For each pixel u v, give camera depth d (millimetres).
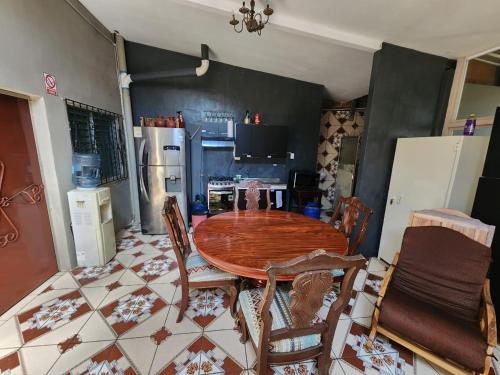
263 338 1060
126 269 2441
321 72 3480
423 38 2236
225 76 3805
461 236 1515
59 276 2273
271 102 3990
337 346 1600
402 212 2508
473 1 1624
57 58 2195
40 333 1613
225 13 2141
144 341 1581
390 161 2732
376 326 1565
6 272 1806
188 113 3812
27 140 1982
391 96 2553
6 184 1805
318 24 2191
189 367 1415
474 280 1436
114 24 2986
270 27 2289
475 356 1217
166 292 2092
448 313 1438
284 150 3797
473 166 2074
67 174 2324
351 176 4125
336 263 962
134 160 3672
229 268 1340
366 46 2377
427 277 1595
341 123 4855
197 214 3592
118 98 3393
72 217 2312
